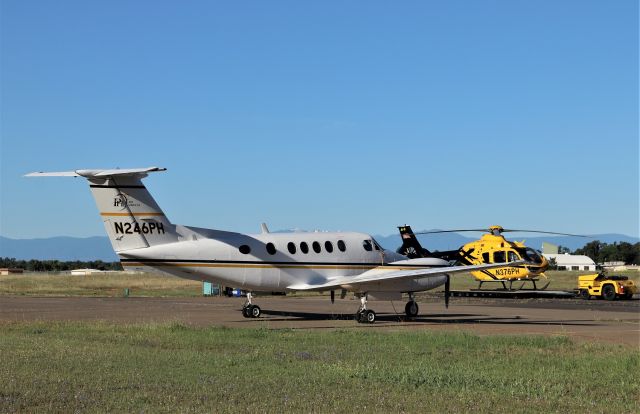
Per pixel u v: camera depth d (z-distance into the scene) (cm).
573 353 1662
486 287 6331
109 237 2514
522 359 1538
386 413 992
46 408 997
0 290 5488
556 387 1195
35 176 2472
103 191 2508
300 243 2803
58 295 4925
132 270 2552
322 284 2778
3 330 2067
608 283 4438
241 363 1426
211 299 4484
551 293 4691
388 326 2528
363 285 2717
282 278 2755
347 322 2709
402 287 2814
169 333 2005
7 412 967
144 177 2544
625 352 1675
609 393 1168
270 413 980
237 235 2714
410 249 4669
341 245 2884
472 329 2394
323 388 1162
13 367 1334
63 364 1376
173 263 2572
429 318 2934
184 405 1027
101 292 5450
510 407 1045
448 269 2755
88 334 1959
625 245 14588
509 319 2873
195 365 1387
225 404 1036
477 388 1181
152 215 2558
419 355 1602
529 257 4722
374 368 1370
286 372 1316
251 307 2844
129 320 2617
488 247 4791
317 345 1780
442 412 1003
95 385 1161
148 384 1173
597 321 2767
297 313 3169
